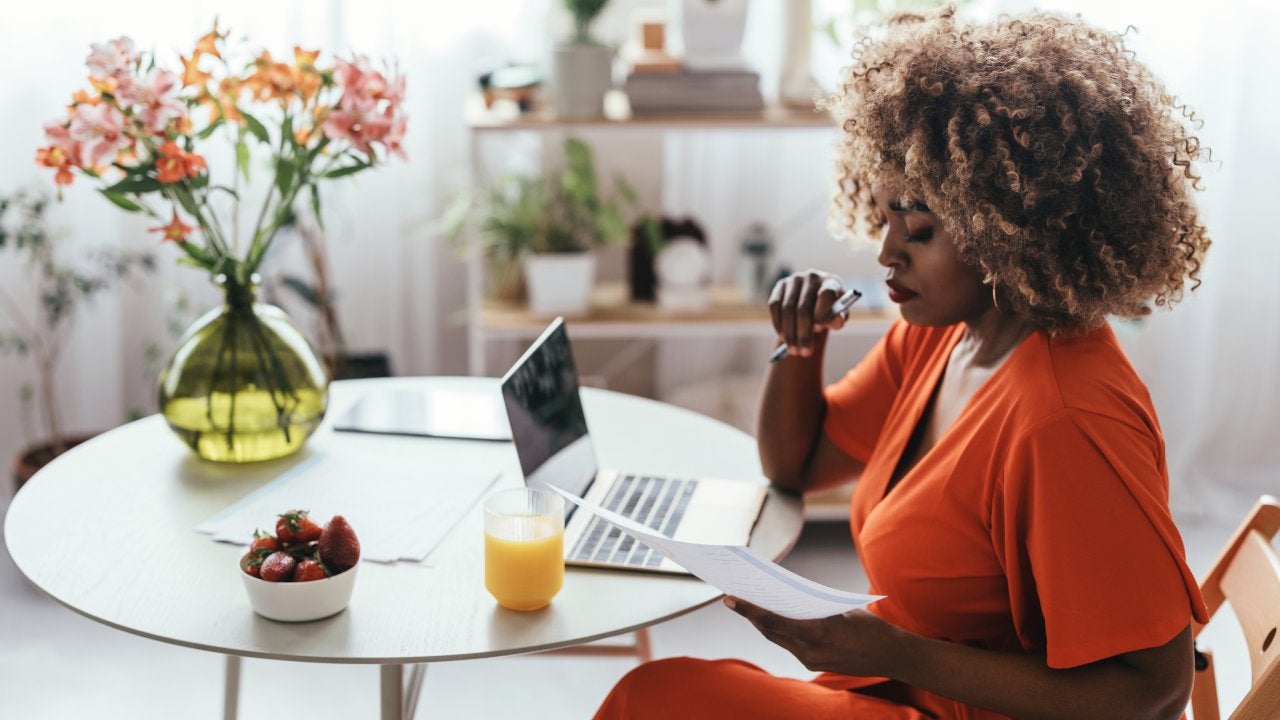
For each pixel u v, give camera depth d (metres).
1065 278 1.14
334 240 2.88
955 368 1.31
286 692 2.17
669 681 1.23
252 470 1.50
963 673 1.11
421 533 1.33
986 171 1.13
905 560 1.20
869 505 1.34
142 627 1.13
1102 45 1.21
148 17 2.66
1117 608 1.04
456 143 2.90
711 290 2.85
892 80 1.20
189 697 2.14
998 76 1.14
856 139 1.24
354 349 2.96
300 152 1.50
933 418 1.32
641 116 2.50
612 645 1.83
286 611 1.14
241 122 1.51
